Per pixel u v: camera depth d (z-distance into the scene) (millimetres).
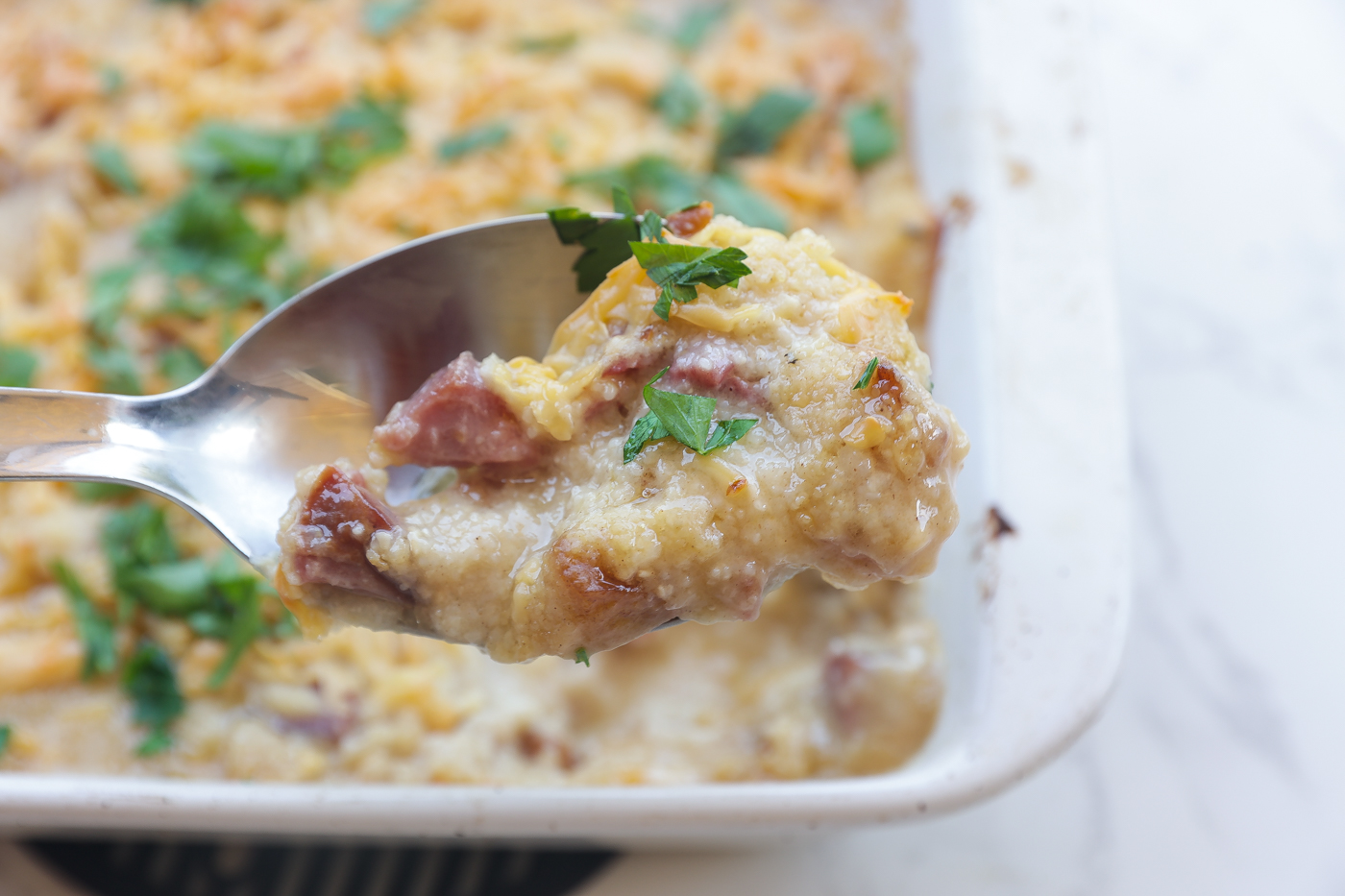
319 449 226
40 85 306
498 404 217
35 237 292
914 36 302
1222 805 291
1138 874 287
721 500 208
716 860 284
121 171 296
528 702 275
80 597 271
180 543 273
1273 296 325
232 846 284
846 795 243
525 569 211
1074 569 256
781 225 291
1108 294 270
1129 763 294
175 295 285
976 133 282
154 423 223
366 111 301
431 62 311
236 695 269
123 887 281
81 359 282
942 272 284
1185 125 338
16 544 273
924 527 208
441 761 266
